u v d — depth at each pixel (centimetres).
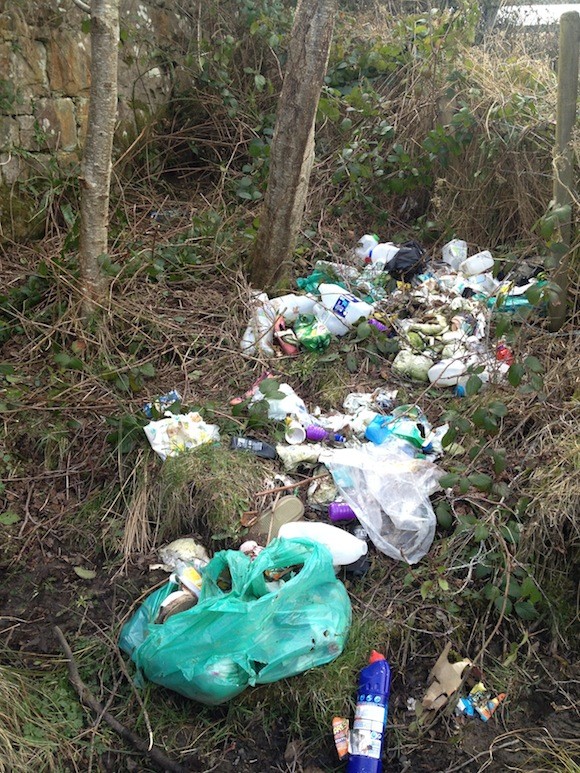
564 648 258
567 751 230
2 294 365
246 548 262
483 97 439
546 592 265
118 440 302
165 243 425
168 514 280
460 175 452
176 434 297
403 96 484
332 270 407
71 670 237
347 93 511
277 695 234
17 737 211
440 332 363
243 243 428
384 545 270
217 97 522
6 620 252
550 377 322
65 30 429
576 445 281
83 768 217
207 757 225
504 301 371
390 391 341
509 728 238
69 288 366
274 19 523
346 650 242
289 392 327
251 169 475
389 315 377
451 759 229
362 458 292
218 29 539
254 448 298
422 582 264
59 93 430
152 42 504
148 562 271
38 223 420
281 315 375
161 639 227
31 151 412
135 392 332
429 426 319
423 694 242
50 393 322
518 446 304
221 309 387
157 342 360
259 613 226
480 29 573
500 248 437
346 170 466
